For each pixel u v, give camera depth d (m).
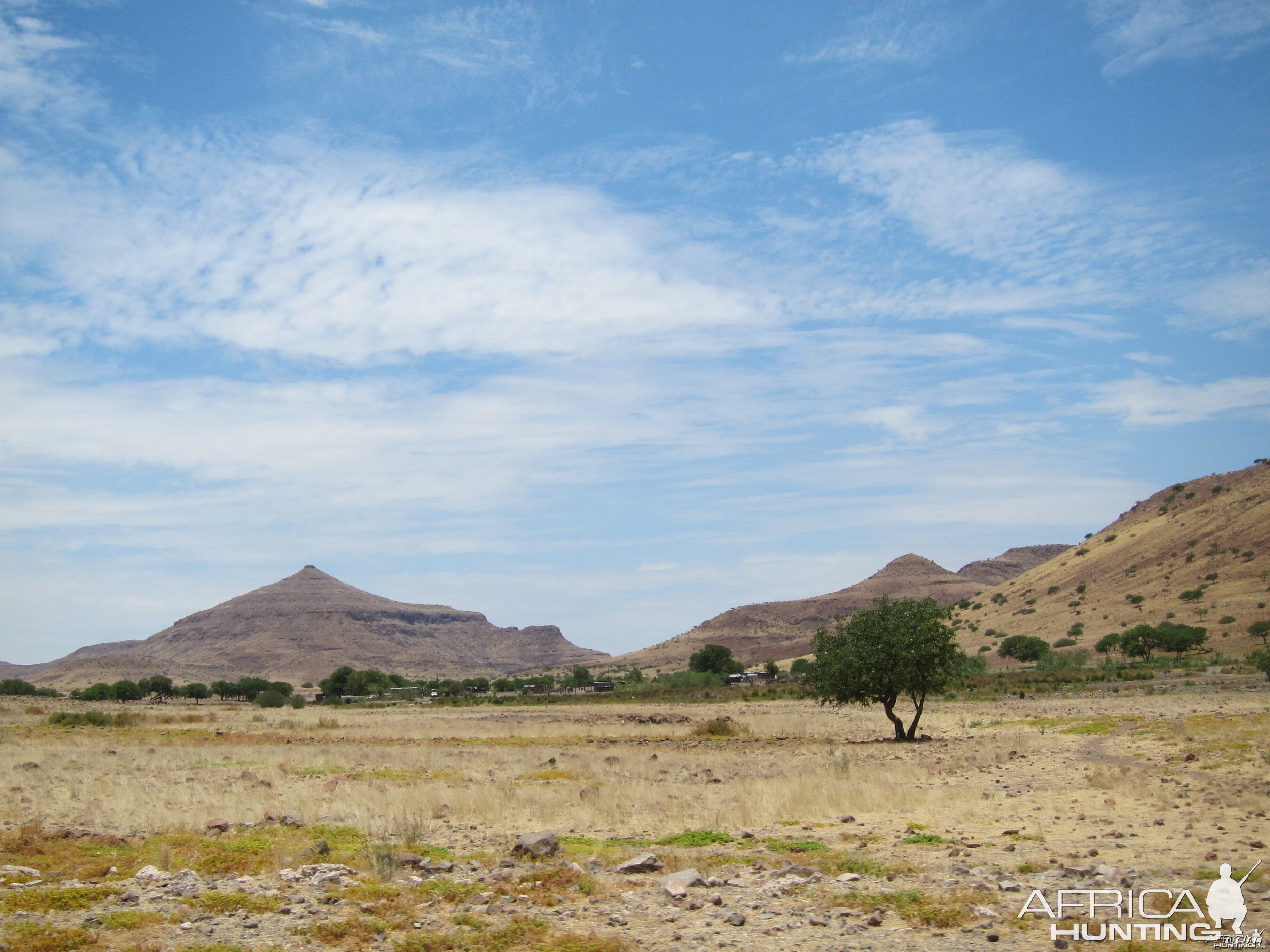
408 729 66.00
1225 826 17.00
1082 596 193.50
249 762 38.41
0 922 12.05
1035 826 18.56
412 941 11.32
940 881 13.95
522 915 12.53
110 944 11.21
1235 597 149.38
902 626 46.03
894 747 42.03
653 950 10.84
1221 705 50.28
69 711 106.25
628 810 22.55
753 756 39.66
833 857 15.91
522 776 32.22
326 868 15.00
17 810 23.28
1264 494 182.75
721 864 15.84
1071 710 57.53
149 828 20.52
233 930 11.89
